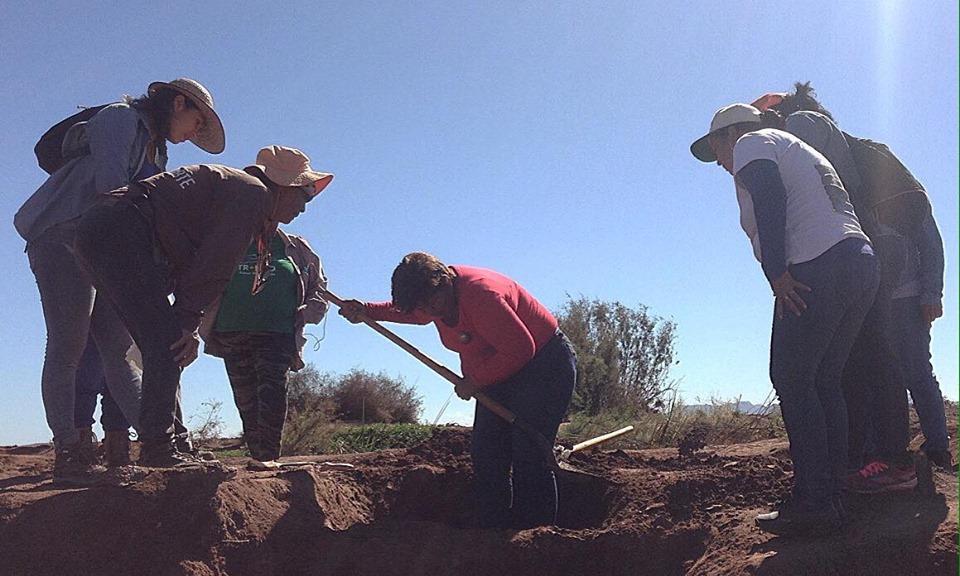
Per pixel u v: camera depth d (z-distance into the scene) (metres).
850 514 3.76
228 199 3.81
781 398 3.62
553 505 4.48
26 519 3.51
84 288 4.07
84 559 3.48
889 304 4.10
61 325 4.04
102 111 4.12
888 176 4.15
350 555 3.96
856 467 4.12
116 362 4.23
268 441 4.69
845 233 3.54
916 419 5.93
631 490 4.84
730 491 4.56
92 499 3.60
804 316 3.51
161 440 3.85
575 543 4.11
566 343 4.52
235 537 3.79
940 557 3.33
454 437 6.20
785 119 4.35
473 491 5.24
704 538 4.01
